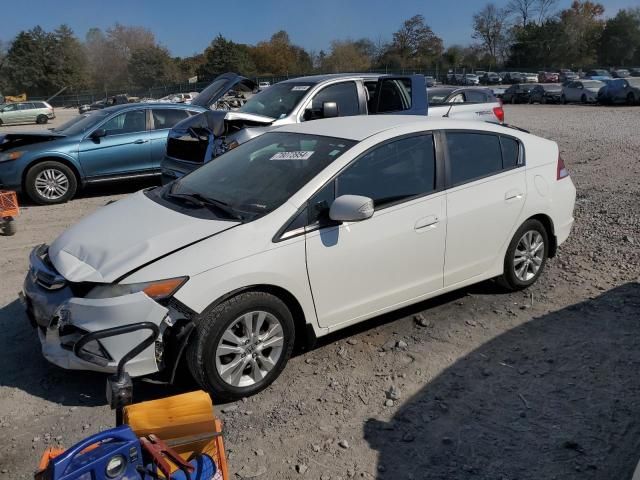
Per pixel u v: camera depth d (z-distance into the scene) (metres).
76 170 9.53
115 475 1.95
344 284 3.90
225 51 77.88
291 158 4.18
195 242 3.49
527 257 5.08
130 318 3.26
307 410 3.51
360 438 3.24
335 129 4.45
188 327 3.31
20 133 9.47
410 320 4.68
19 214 8.77
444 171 4.40
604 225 7.17
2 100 62.53
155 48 89.94
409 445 3.18
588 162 11.70
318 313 3.84
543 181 5.05
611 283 5.35
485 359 4.06
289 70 91.12
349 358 4.11
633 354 4.05
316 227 3.74
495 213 4.65
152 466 2.11
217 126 7.46
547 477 2.91
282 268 3.59
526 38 91.94
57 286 3.50
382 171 4.11
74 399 3.63
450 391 3.68
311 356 4.14
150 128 9.95
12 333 4.52
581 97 35.75
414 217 4.16
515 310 4.84
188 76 94.00
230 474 2.96
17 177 9.16
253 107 8.73
